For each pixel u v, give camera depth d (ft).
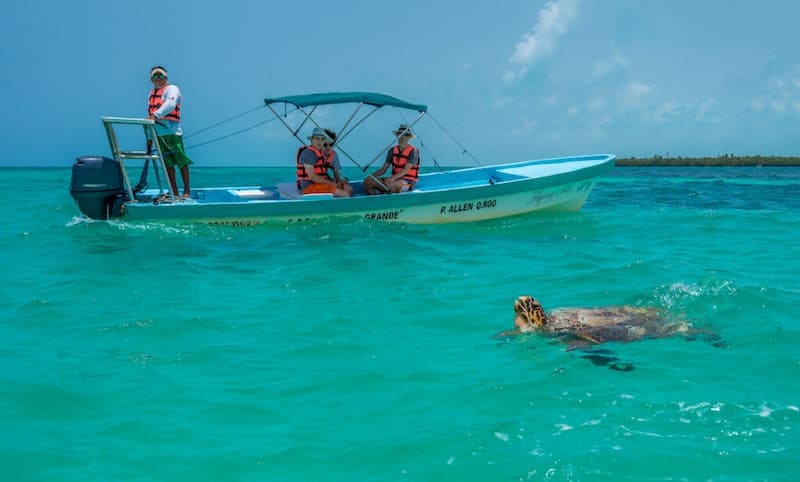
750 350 16.92
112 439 12.34
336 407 13.73
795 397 13.97
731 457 11.39
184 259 29.68
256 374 15.61
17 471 11.16
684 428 12.52
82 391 14.55
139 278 25.95
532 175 47.29
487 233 37.78
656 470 11.01
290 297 22.98
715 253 31.32
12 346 17.66
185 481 10.93
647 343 17.49
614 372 15.46
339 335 18.63
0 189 85.87
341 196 40.63
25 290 23.97
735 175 127.34
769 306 20.80
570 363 16.07
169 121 39.37
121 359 16.65
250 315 20.70
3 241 33.99
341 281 25.39
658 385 14.67
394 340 18.20
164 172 38.50
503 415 13.24
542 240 35.47
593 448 11.75
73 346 17.67
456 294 23.26
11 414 13.37
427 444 12.04
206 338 18.39
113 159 38.45
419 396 14.26
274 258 29.94
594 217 45.78
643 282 24.45
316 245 33.14
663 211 51.21
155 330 19.12
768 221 43.83
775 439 12.05
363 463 11.41
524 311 18.71
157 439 12.35
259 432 12.63
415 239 35.22
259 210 37.70
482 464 11.30
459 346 17.61
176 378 15.35
